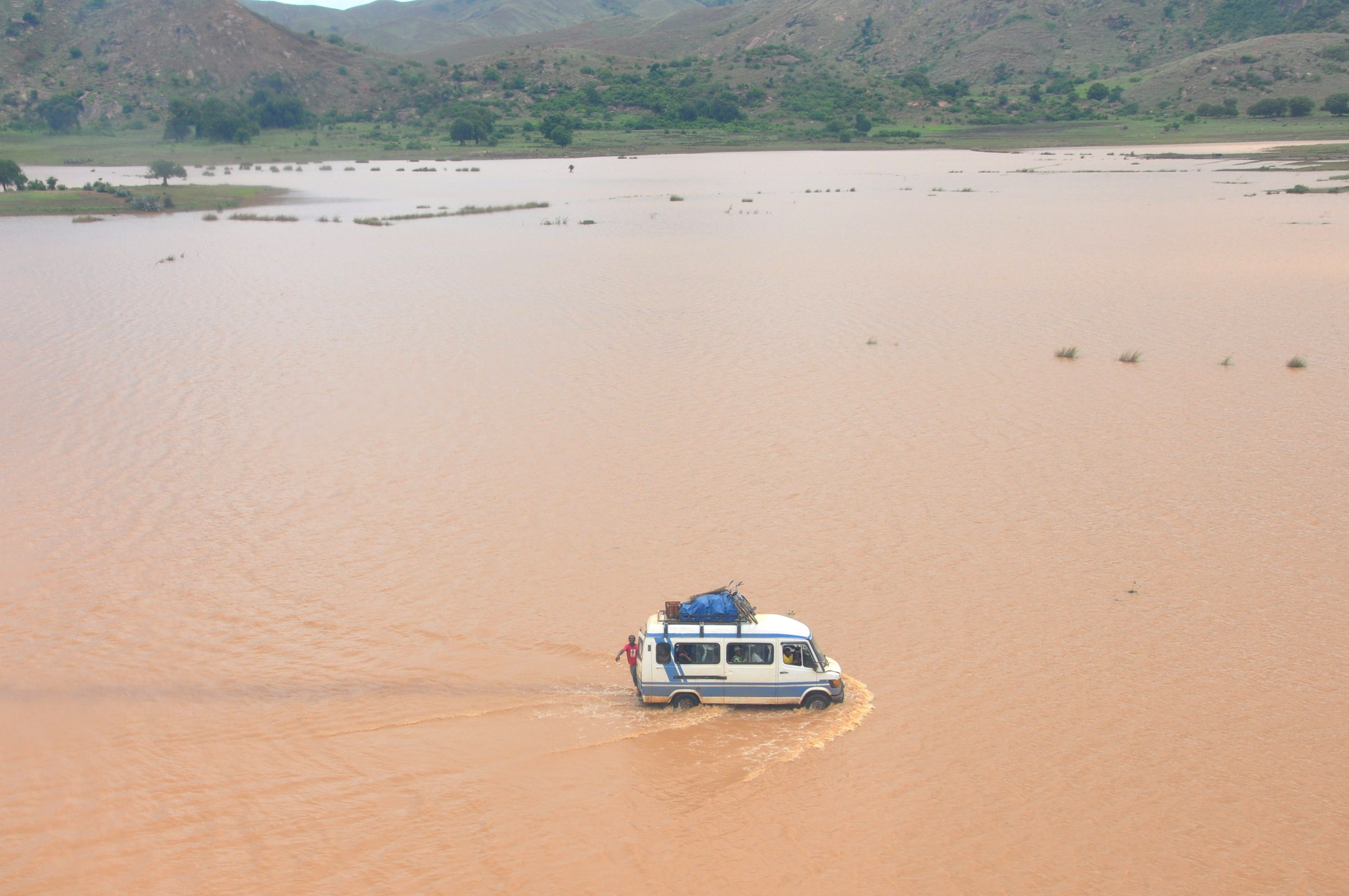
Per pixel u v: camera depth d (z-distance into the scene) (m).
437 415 40.59
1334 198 115.50
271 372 46.78
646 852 16.17
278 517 30.67
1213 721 19.89
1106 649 22.70
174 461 35.41
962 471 34.00
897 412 40.47
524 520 30.17
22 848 16.30
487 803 17.42
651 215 115.31
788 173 181.75
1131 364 47.47
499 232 100.19
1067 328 54.84
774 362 48.34
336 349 51.28
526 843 16.39
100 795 17.64
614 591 25.55
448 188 159.62
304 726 19.77
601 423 39.41
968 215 110.06
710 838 16.53
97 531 29.70
